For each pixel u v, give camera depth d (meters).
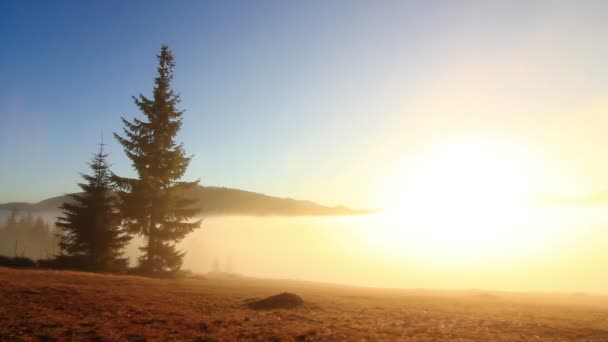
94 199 37.59
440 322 16.36
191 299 18.70
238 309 17.12
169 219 37.41
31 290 16.42
